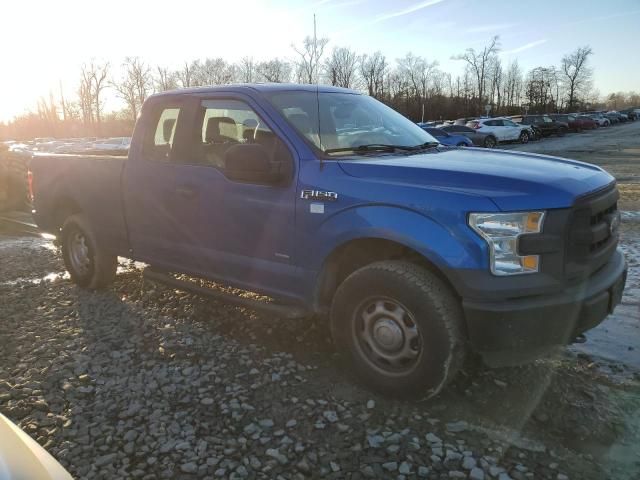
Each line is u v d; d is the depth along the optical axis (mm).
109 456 2895
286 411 3316
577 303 3074
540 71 93500
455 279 3051
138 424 3201
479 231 2998
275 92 4184
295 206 3697
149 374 3811
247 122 4113
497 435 3053
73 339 4453
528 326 3002
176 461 2857
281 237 3814
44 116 82375
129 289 5730
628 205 10219
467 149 4285
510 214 2975
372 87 72812
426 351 3195
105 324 4773
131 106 75938
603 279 3314
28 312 5152
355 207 3406
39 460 1729
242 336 4445
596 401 3377
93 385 3678
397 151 4016
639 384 3580
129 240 5066
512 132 34031
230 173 3846
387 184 3330
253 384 3641
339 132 4086
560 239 3031
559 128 42906
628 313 4828
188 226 4445
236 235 4102
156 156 4727
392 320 3355
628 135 40969
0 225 10453
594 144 31625
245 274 4121
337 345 3662
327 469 2787
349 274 3812
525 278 2996
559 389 3531
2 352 4227
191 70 73750
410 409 3330
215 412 3312
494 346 3037
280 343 4301
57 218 6082
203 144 4391
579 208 3115
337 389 3580
